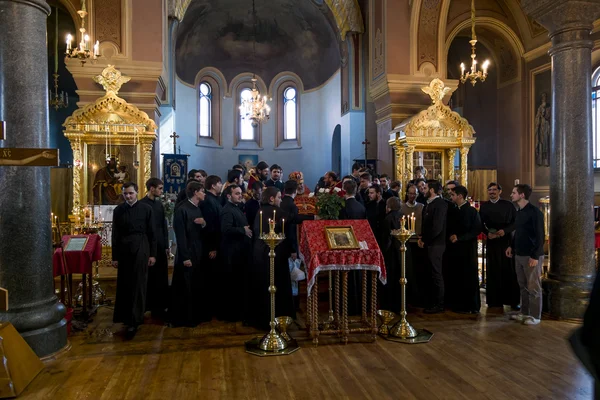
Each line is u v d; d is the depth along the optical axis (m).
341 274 6.19
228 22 21.06
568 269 5.91
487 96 15.44
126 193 5.35
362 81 16.72
